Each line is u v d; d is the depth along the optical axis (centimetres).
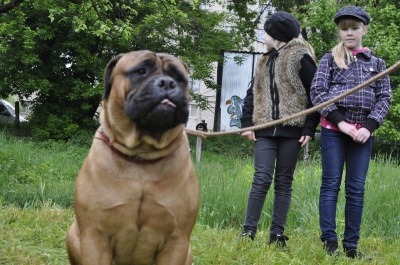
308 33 1988
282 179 518
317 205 686
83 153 1520
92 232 311
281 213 518
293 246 520
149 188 305
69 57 1809
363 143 490
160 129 293
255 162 529
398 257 521
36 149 1467
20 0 1388
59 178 1051
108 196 305
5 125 2117
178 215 314
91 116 1883
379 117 481
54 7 1428
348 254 499
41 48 1752
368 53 501
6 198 725
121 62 308
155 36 1839
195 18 1912
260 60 535
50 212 599
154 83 283
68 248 354
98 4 1187
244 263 460
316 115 516
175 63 306
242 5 2320
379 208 675
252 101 541
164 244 321
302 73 511
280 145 517
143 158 306
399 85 1603
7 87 1825
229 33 2145
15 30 1661
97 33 1211
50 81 1830
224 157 1716
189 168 321
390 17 1680
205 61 1897
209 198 722
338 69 496
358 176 495
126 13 1664
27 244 479
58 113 1830
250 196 524
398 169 888
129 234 312
